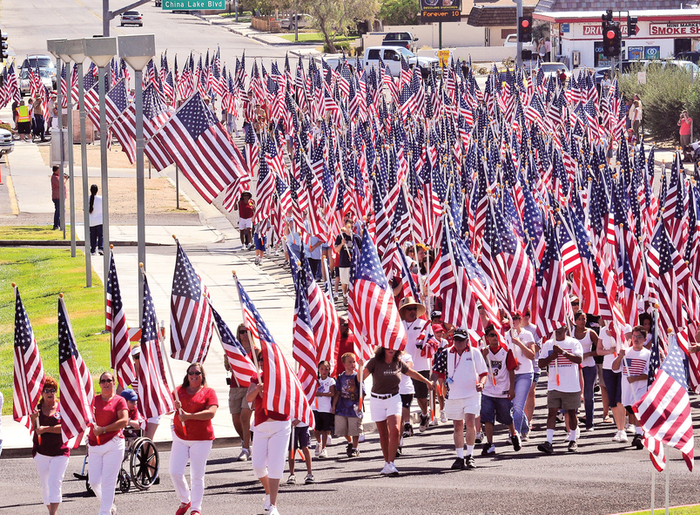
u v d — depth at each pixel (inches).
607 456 2076.8
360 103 6737.2
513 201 3312.0
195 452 1636.3
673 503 1638.8
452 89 7111.2
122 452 1662.2
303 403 1684.3
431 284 2316.7
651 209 3590.1
